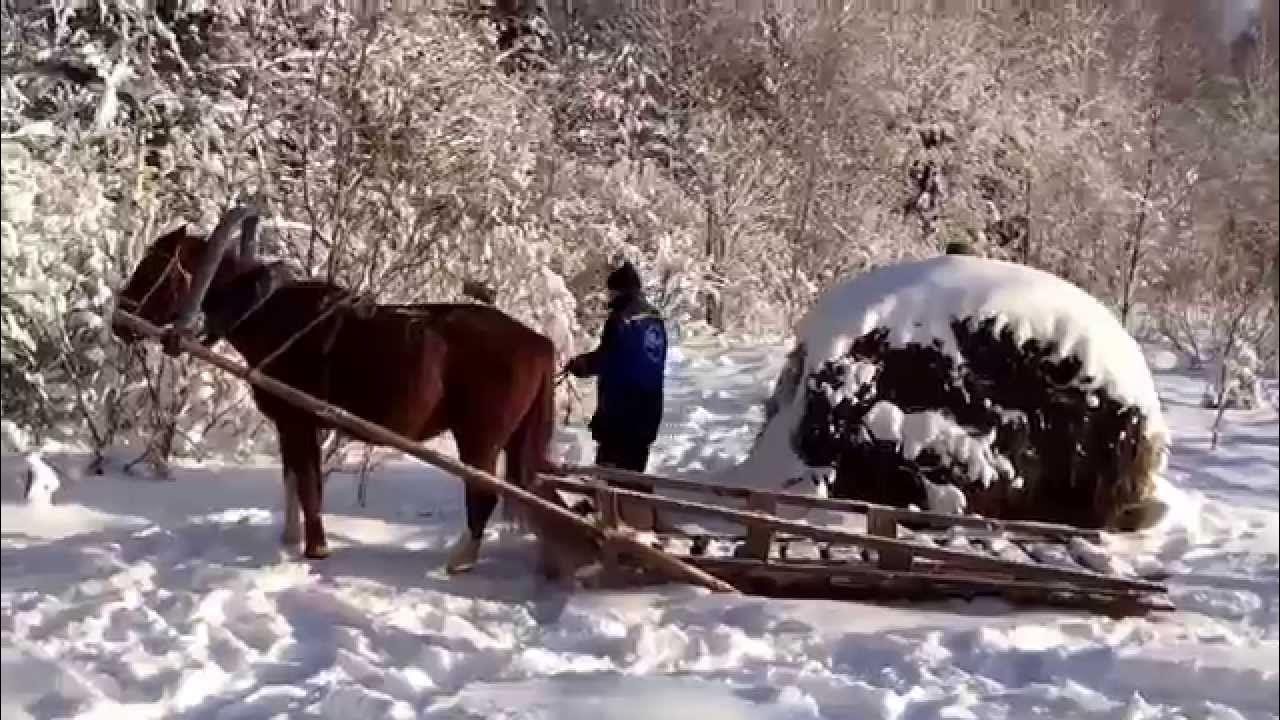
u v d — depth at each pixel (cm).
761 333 1656
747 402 1214
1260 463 942
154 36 934
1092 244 1400
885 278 819
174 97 898
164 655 516
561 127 1395
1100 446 773
